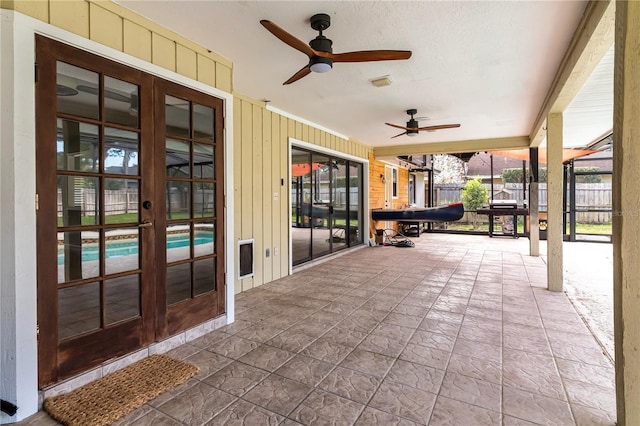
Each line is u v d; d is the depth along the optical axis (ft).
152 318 8.76
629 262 5.55
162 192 9.02
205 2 7.83
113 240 7.97
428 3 7.83
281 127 17.28
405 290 14.82
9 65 6.18
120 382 7.36
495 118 18.70
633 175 5.48
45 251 6.75
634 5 5.28
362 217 28.02
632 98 5.42
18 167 6.31
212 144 10.54
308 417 6.25
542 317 11.37
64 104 7.05
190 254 9.87
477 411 6.38
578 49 8.91
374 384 7.36
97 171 7.65
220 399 6.84
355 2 7.80
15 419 6.23
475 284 15.79
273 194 16.75
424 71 11.90
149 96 8.68
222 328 10.57
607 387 7.15
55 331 6.89
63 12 6.95
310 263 19.97
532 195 23.34
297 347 9.21
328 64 8.69
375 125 20.56
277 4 7.89
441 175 57.41
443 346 9.20
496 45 9.89
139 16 8.39
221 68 10.76
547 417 6.18
